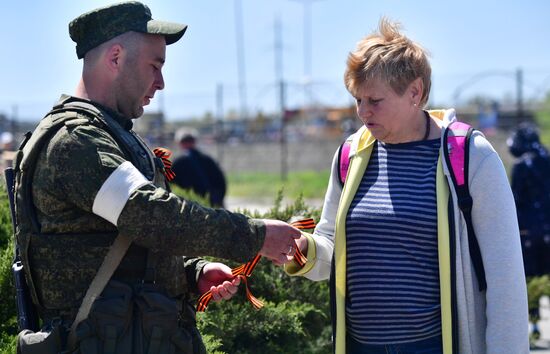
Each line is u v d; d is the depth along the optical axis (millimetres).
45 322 2596
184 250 2432
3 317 3609
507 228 2602
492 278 2588
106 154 2438
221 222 2459
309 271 2982
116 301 2441
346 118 22844
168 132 22938
